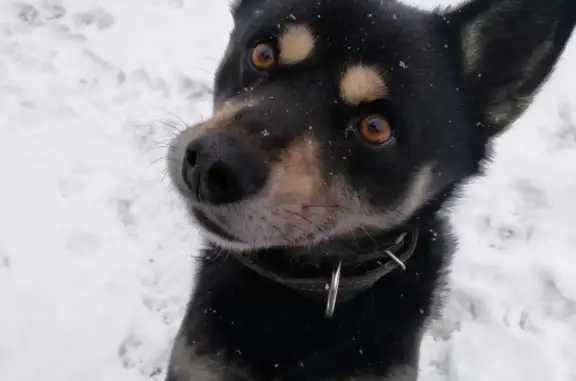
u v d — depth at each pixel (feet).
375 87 1.64
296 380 1.84
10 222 2.64
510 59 1.81
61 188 2.78
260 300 1.80
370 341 1.80
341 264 1.79
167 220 2.77
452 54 1.82
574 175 3.08
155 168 2.92
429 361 2.48
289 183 1.58
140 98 3.25
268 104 1.63
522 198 2.99
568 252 2.79
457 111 1.79
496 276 2.69
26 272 2.52
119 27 3.59
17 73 3.21
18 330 2.37
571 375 2.45
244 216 1.57
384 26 1.69
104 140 3.00
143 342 2.44
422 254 1.88
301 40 1.68
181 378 1.87
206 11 3.83
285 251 1.79
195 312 1.89
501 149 3.19
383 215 1.73
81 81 3.25
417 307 1.85
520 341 2.53
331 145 1.65
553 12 1.73
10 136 2.92
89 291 2.52
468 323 2.57
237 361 1.82
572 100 3.46
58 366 2.33
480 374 2.45
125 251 2.65
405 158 1.69
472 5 1.82
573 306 2.62
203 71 3.44
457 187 1.88
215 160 1.52
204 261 1.94
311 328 1.79
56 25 3.50
